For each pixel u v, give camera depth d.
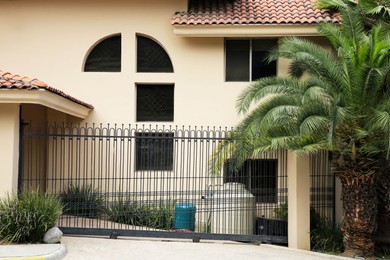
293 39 11.70
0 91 10.45
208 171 13.04
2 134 10.77
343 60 10.27
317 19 13.69
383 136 10.16
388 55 10.34
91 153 13.47
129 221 12.93
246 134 10.86
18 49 14.77
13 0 14.77
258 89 11.36
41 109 14.45
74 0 14.81
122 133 13.71
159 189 13.95
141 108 14.86
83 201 12.81
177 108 14.47
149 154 14.36
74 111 13.20
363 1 12.78
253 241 11.62
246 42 14.73
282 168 12.81
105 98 14.65
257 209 12.86
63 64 14.75
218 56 14.52
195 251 10.23
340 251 11.70
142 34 14.76
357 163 10.74
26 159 14.05
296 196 11.41
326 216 13.22
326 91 10.39
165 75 14.55
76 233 11.18
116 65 14.96
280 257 9.99
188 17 14.12
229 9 14.70
